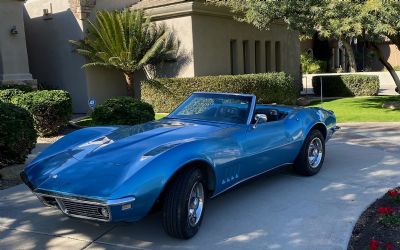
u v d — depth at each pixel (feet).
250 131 17.12
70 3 48.57
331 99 61.36
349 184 19.67
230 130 16.43
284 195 18.16
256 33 57.88
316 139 21.36
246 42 56.80
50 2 50.96
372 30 39.11
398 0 35.70
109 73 50.93
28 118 22.39
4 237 14.20
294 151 19.83
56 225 15.14
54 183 13.19
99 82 49.85
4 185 20.30
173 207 13.10
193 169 13.61
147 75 51.26
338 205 16.80
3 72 43.11
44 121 31.73
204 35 48.34
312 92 75.25
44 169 14.32
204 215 15.89
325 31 40.63
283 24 63.26
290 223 15.05
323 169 22.52
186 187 13.20
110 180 12.60
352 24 37.45
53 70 52.16
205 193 14.90
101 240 13.85
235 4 43.73
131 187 12.23
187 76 47.57
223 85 45.88
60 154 15.23
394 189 18.17
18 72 44.42
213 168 14.55
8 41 43.39
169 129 16.46
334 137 31.50
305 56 104.68
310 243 13.41
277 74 54.13
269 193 18.47
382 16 36.99
